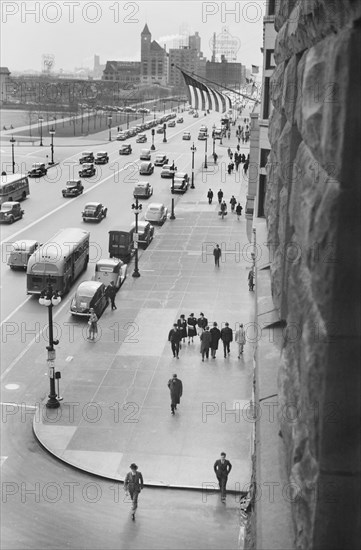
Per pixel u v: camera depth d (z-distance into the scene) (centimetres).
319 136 464
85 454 2512
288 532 577
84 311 3994
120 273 4734
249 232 4528
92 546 1991
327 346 433
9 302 4316
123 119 19925
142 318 4075
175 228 6556
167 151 12300
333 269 424
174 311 4212
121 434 2656
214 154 10756
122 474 2386
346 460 443
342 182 416
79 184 8069
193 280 4875
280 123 845
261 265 1395
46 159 10994
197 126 17750
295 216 571
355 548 452
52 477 2383
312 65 486
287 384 614
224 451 2539
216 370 3322
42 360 3397
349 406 438
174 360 3438
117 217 6888
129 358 3450
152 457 2494
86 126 17575
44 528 2072
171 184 8838
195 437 2642
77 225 6494
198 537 2042
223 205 7038
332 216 422
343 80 407
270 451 710
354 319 428
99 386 3111
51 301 2834
